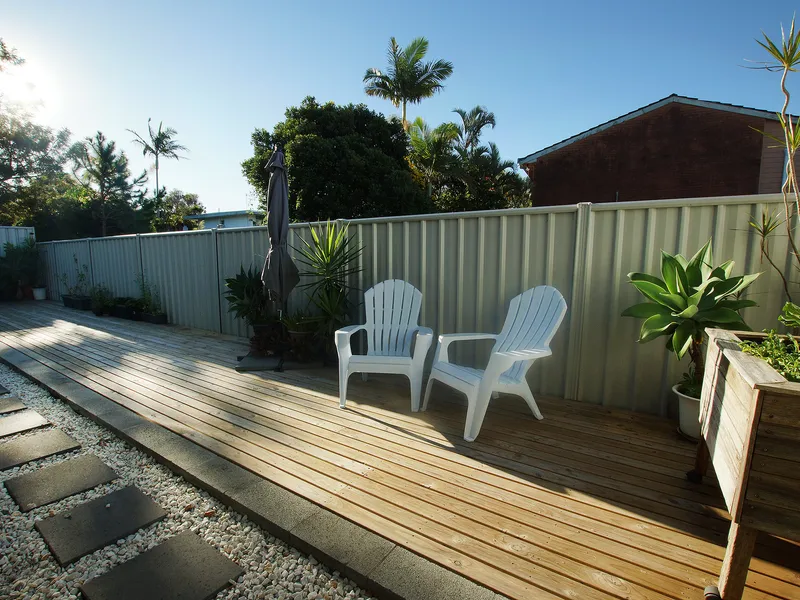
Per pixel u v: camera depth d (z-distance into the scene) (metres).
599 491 1.92
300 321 4.05
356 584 1.44
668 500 1.84
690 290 2.36
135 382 3.58
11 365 4.20
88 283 8.58
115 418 2.76
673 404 2.76
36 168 17.33
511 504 1.81
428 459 2.21
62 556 1.55
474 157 16.06
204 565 1.52
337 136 12.84
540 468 2.12
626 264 2.85
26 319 7.03
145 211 20.06
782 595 1.33
